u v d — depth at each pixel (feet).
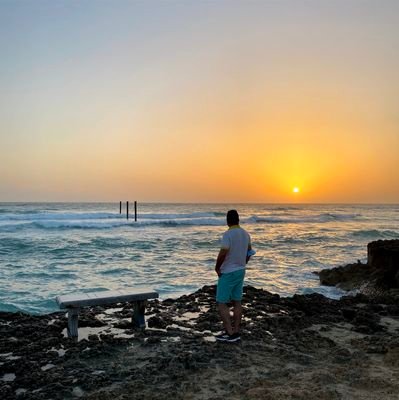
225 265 19.75
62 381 15.38
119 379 15.70
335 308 28.43
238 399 13.94
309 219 194.18
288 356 17.92
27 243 78.84
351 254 71.36
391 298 32.09
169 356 17.76
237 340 19.79
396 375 16.12
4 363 17.24
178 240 90.12
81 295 21.09
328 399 13.94
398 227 150.71
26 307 33.73
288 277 49.62
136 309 22.50
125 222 131.85
